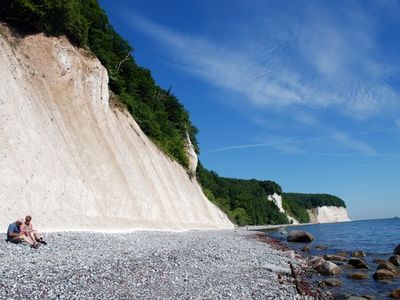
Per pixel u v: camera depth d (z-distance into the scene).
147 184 42.44
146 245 21.06
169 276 13.87
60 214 24.17
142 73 63.66
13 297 8.96
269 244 37.75
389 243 41.41
